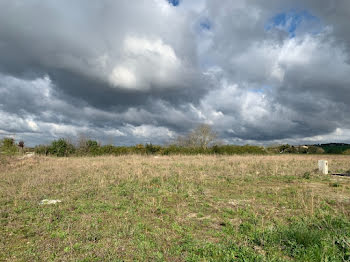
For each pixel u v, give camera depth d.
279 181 10.82
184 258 4.14
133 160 20.11
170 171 13.86
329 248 4.09
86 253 4.32
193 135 41.28
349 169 14.61
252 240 4.76
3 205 7.32
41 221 5.99
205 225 5.74
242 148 33.78
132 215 6.41
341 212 6.34
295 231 4.70
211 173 13.15
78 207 7.09
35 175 12.53
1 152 22.08
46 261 4.09
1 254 4.35
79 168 15.16
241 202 7.57
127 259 4.14
